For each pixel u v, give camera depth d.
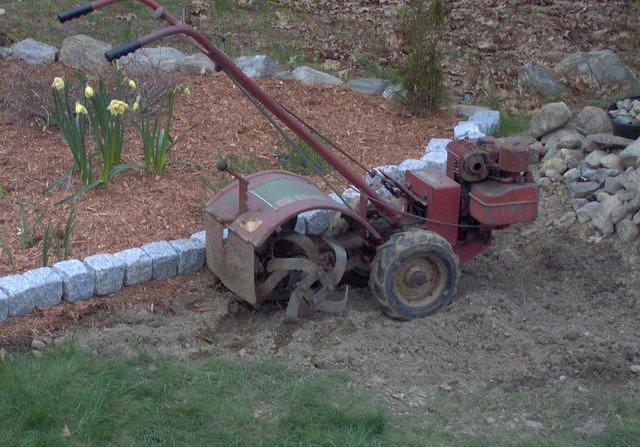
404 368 5.76
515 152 6.22
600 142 8.14
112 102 7.02
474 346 6.04
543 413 5.38
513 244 7.44
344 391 5.45
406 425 5.18
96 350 5.73
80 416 5.05
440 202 6.42
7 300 5.91
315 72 9.99
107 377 5.38
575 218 7.62
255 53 10.77
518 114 9.72
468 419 5.30
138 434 4.96
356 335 6.10
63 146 8.12
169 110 7.85
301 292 6.10
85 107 7.88
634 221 7.26
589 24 12.34
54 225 6.87
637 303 6.62
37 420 4.97
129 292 6.39
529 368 5.81
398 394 5.49
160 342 5.89
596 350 6.00
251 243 5.86
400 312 6.25
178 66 9.65
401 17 12.34
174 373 5.48
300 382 5.48
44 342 5.79
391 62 10.88
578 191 7.80
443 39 11.75
